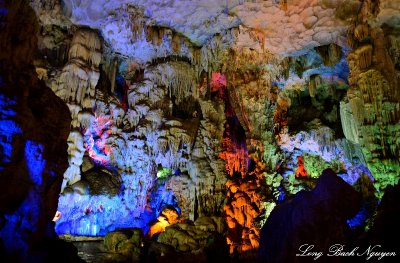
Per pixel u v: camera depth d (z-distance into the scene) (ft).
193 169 35.06
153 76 36.22
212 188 34.88
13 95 11.97
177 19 31.30
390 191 11.51
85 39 31.68
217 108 37.96
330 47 33.47
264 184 38.04
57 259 13.67
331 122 39.70
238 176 38.93
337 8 28.63
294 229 11.23
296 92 41.27
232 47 34.50
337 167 39.60
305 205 11.51
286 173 39.81
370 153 27.91
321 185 11.57
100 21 30.96
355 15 28.84
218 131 37.68
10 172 11.52
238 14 30.40
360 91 28.48
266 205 35.96
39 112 13.75
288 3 28.55
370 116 27.96
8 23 12.19
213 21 31.63
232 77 37.37
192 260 25.40
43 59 31.14
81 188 29.91
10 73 12.32
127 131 35.42
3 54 12.03
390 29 28.58
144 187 35.91
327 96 40.40
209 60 35.53
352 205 11.22
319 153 39.17
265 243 12.37
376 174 27.81
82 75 30.94
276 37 32.78
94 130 34.35
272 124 39.65
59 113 14.62
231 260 30.12
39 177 12.81
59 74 30.25
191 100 38.68
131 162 35.24
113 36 33.01
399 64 29.27
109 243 26.63
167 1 28.89
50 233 14.03
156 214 37.04
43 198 13.12
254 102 38.19
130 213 35.06
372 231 11.04
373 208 33.88
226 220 34.24
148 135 35.27
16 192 11.85
